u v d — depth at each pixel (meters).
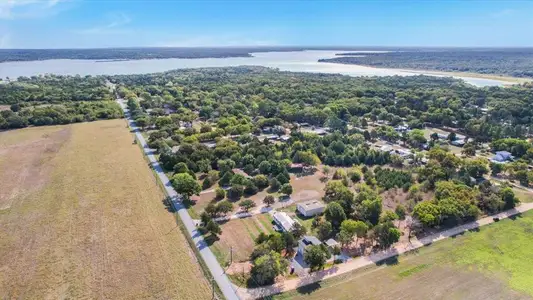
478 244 67.19
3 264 58.69
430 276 57.72
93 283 54.22
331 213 72.75
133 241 65.56
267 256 56.44
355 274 57.69
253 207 81.31
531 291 54.75
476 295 53.56
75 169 101.81
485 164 103.62
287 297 52.19
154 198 84.19
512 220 76.56
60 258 60.31
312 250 57.66
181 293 52.25
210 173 97.62
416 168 102.75
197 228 71.00
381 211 75.81
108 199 82.81
